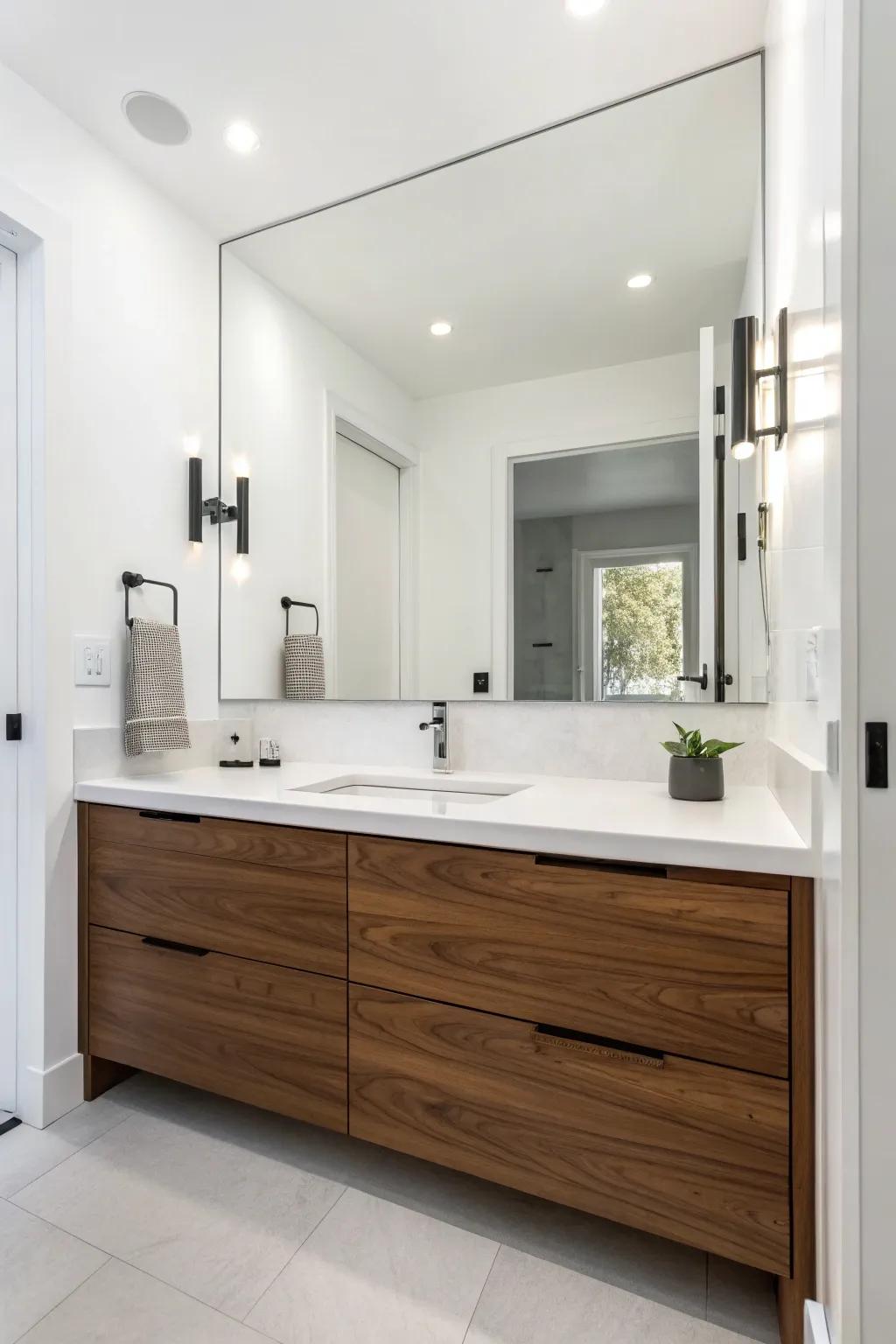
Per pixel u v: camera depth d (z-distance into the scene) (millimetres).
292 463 2051
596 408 1740
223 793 1484
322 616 2010
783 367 1234
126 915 1569
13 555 1601
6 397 1603
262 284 2084
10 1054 1588
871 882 782
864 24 766
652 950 1060
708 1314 1063
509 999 1159
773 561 1468
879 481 777
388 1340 1016
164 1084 1726
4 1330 1022
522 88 1567
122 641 1794
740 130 1584
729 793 1503
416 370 1909
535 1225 1246
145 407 1875
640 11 1381
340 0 1349
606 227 1725
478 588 1840
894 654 775
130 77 1539
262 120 1664
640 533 1693
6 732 1576
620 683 1704
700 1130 1024
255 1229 1226
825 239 872
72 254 1645
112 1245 1186
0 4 1370
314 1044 1331
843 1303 791
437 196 1858
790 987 974
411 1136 1235
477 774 1787
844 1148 792
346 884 1301
